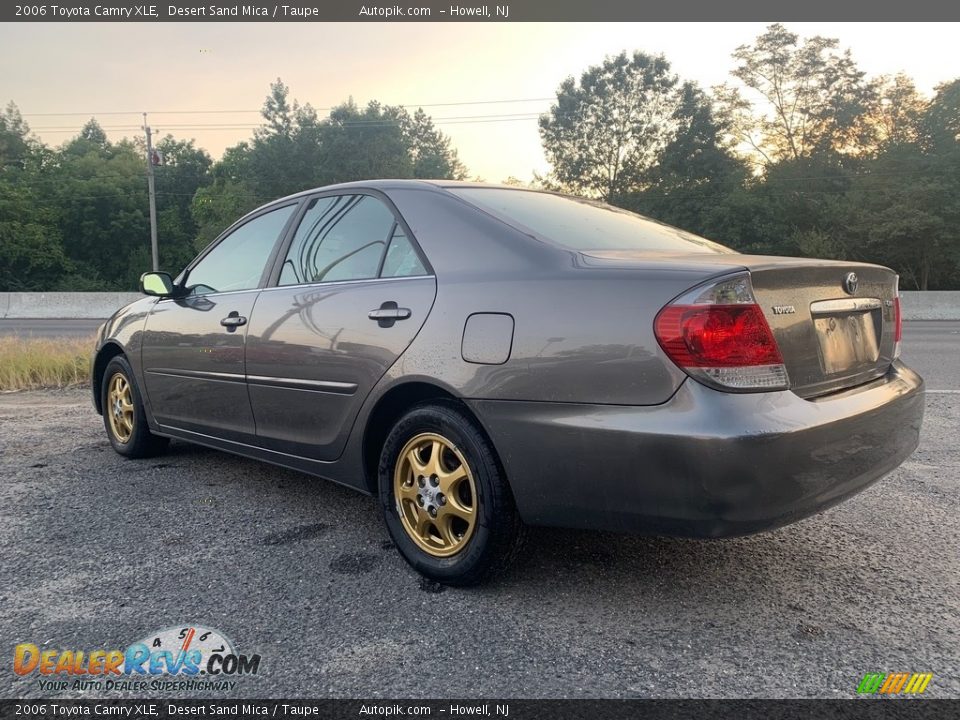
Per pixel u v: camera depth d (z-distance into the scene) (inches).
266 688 76.4
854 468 89.4
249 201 1760.6
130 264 1898.4
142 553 113.3
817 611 93.6
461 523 102.5
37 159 1990.7
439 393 103.5
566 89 1584.6
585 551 113.9
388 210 117.3
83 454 180.7
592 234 109.0
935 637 86.7
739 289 80.3
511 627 89.1
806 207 1315.2
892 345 110.0
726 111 1457.9
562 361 86.7
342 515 132.6
